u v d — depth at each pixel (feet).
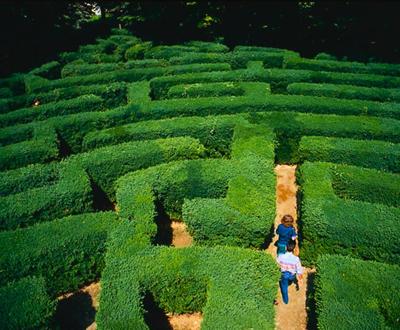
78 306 36.99
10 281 35.09
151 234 37.81
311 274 39.52
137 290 31.81
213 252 34.78
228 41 110.11
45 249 35.63
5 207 40.42
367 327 27.81
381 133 52.47
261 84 66.23
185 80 70.59
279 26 105.70
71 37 109.81
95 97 65.16
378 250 36.40
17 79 76.38
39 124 57.16
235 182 42.75
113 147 50.14
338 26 98.43
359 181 42.63
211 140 55.57
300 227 42.65
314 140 50.21
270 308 30.81
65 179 44.04
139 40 104.22
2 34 96.99
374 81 69.41
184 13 103.86
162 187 44.34
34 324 29.22
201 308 35.06
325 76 70.49
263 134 52.31
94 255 37.73
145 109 59.82
